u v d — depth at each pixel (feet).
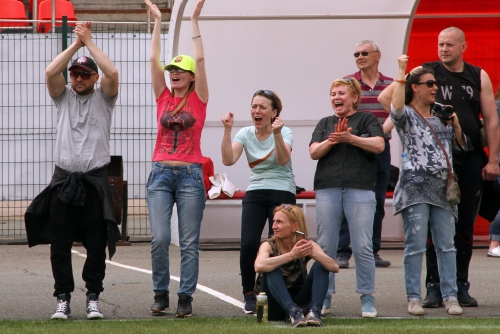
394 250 126.52
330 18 131.95
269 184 77.56
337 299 83.51
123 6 218.79
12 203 159.12
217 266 108.68
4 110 147.95
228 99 133.59
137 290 88.12
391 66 134.41
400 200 75.51
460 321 69.36
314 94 134.82
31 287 90.48
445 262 75.31
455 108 79.77
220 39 132.26
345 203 73.67
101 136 73.97
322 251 69.00
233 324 66.95
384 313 75.36
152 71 77.25
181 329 63.46
